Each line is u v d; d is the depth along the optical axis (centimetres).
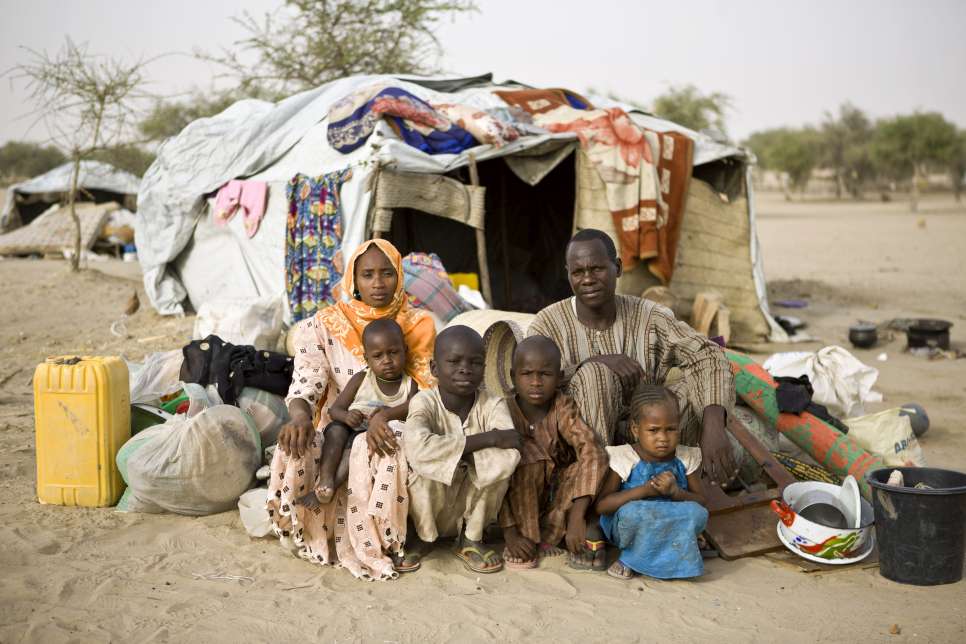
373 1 1823
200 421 474
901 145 6456
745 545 448
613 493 430
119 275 1689
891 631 363
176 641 353
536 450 431
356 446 427
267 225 995
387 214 846
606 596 400
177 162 1173
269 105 1194
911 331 1017
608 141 981
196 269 1166
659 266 1000
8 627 360
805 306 1360
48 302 1325
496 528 477
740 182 1110
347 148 900
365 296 454
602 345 477
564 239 1255
